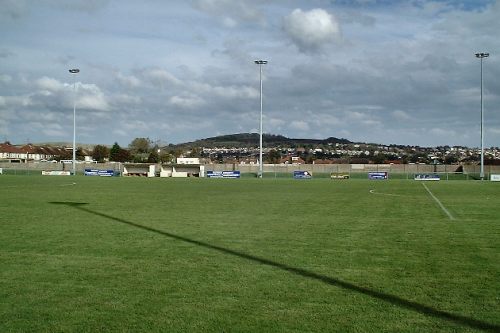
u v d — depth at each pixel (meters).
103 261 10.81
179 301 7.77
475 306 7.54
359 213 21.75
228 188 44.28
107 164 97.00
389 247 12.79
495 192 39.47
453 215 21.06
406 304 7.64
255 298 7.95
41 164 98.06
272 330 6.50
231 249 12.38
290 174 85.75
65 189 40.28
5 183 50.47
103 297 7.98
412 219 19.47
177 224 17.48
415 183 59.47
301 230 16.02
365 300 7.84
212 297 7.99
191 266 10.32
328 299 7.90
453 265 10.53
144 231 15.63
